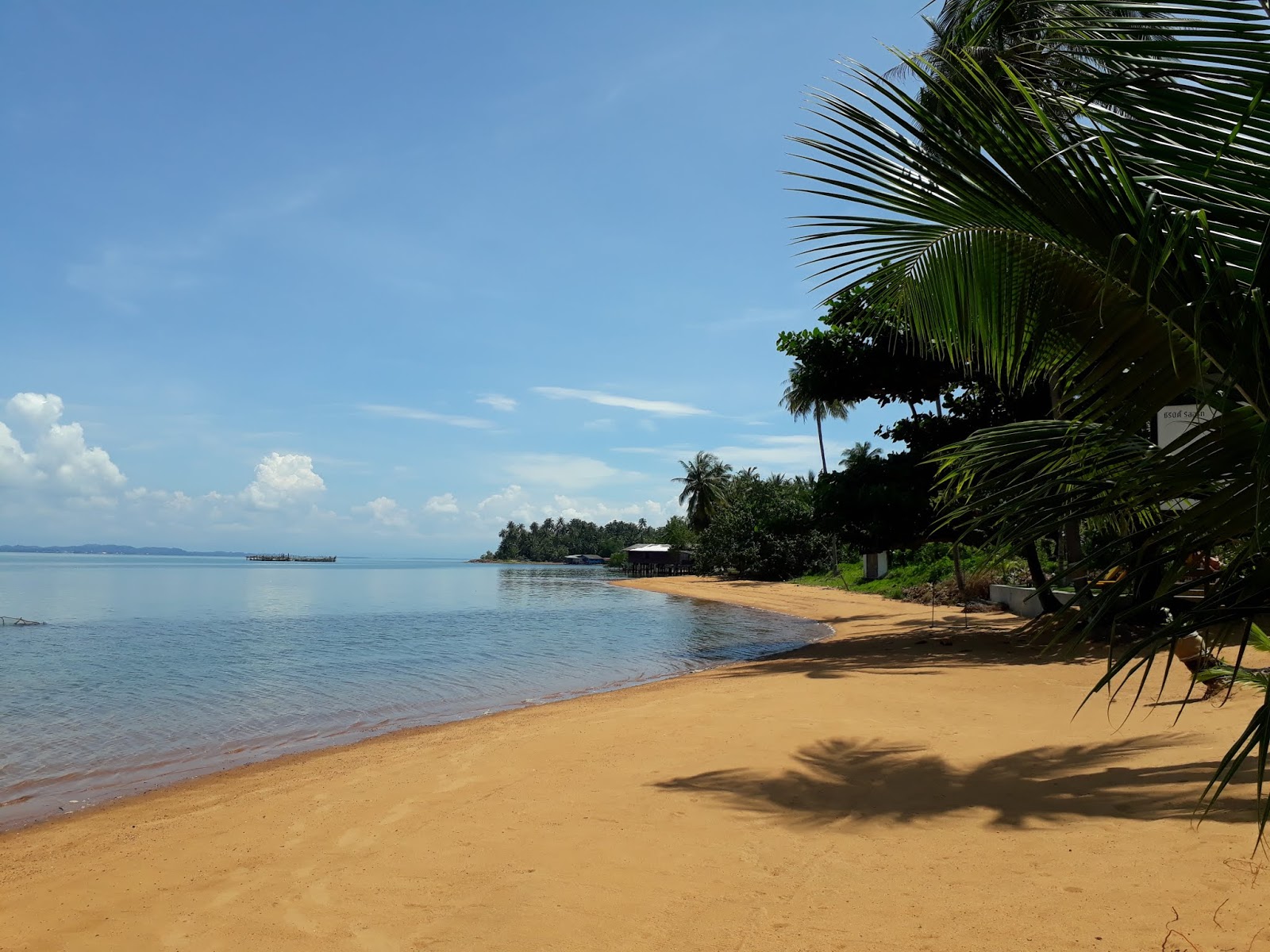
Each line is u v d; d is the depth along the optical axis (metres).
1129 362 2.79
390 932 3.63
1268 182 2.43
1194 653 7.21
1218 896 3.42
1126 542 2.91
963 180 2.91
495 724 10.11
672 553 99.00
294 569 170.12
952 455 4.45
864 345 16.67
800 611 33.47
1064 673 10.61
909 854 4.26
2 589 59.53
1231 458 2.52
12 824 6.71
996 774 5.69
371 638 24.55
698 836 4.74
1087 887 3.64
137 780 8.20
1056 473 3.58
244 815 6.10
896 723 7.74
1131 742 6.21
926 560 37.03
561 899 3.89
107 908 4.22
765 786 5.74
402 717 11.66
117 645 22.30
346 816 5.75
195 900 4.24
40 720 11.68
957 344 3.52
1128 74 2.62
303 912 3.95
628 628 28.12
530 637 24.75
